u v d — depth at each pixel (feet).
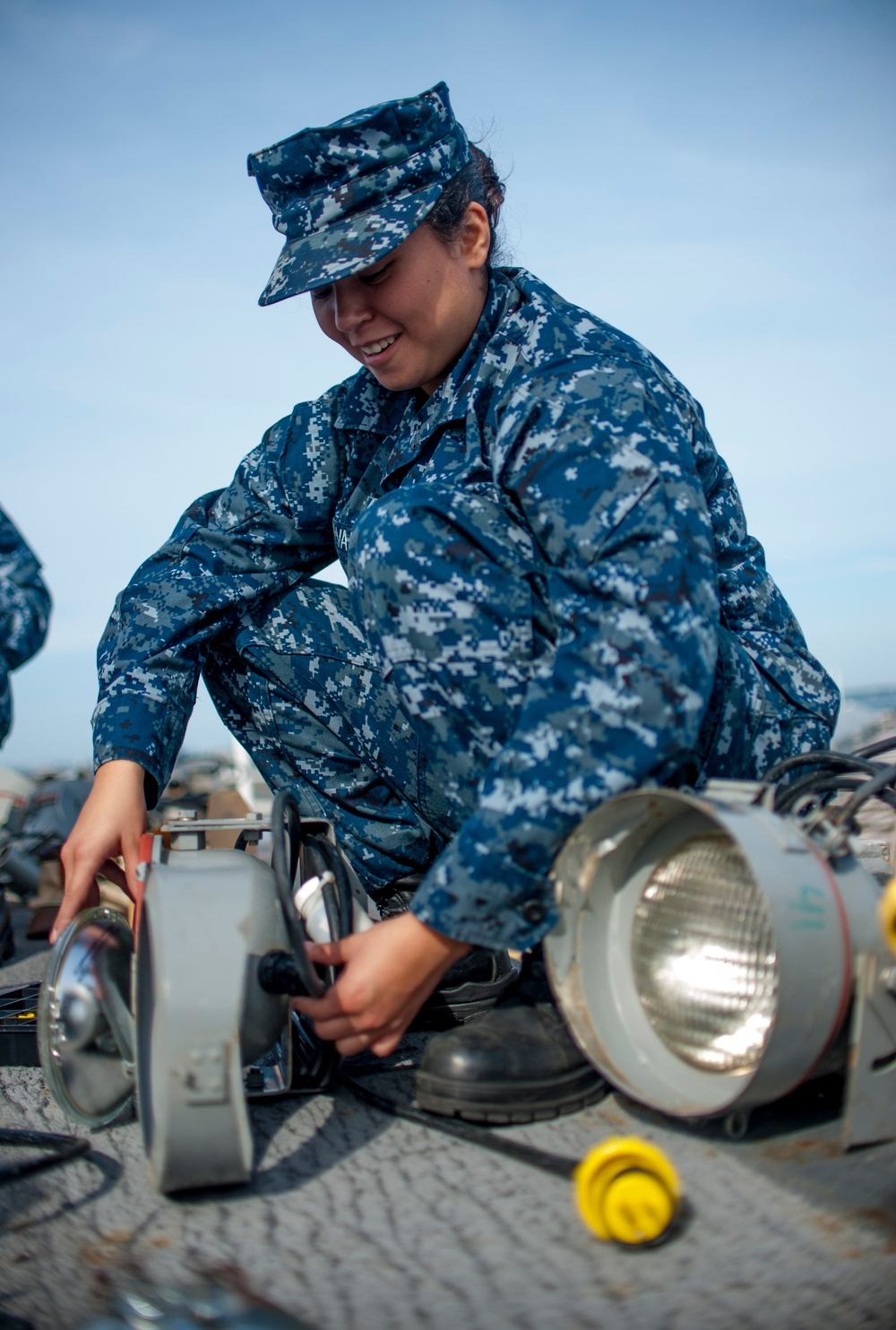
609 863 4.67
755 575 6.11
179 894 4.18
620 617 4.38
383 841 6.67
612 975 4.72
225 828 5.43
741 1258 3.49
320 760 6.71
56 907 12.73
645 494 4.60
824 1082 4.90
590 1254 3.59
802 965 3.88
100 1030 4.93
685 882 4.55
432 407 6.01
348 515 6.64
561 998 4.60
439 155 5.66
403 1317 3.24
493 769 4.41
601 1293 3.34
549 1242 3.69
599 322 5.75
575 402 4.94
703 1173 4.13
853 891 4.18
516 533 5.25
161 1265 3.62
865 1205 3.77
